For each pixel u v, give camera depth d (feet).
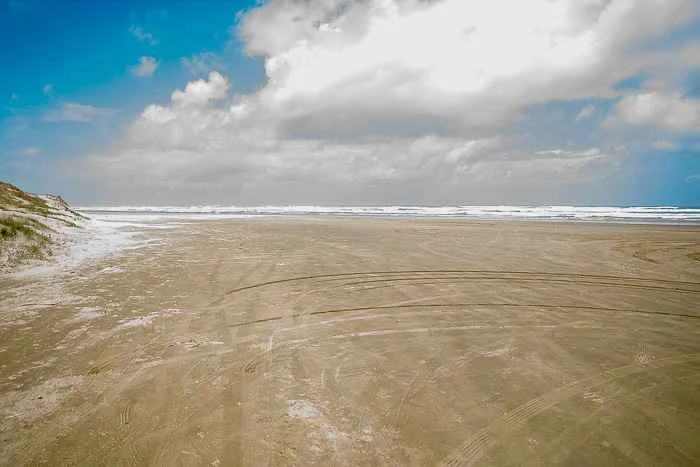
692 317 20.25
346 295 23.75
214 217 110.63
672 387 12.74
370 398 11.80
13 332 16.66
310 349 15.56
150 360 14.24
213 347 15.61
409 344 16.19
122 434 9.86
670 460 9.20
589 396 12.08
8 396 11.48
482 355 15.14
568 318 19.83
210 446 9.46
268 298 22.84
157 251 38.73
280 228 65.72
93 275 27.78
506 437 9.99
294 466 8.80
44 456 8.97
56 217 49.24
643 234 57.00
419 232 59.31
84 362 13.92
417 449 9.48
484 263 33.86
